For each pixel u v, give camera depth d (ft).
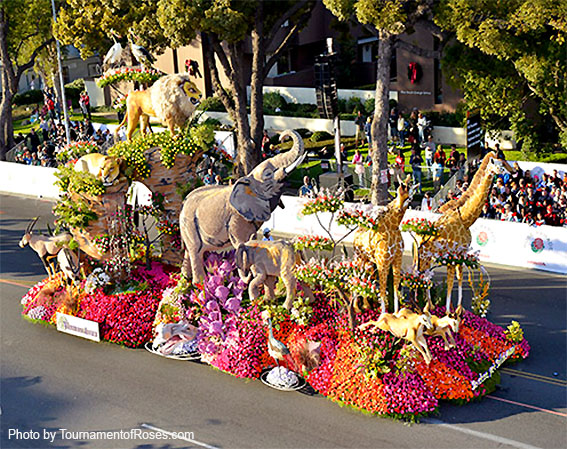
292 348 60.08
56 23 104.88
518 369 60.54
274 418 54.75
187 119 71.31
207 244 65.72
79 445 52.95
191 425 54.49
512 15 79.77
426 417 54.03
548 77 85.61
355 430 52.75
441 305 65.57
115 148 70.90
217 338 62.59
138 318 67.41
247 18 99.35
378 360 55.62
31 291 75.72
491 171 58.75
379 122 90.07
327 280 57.93
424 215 86.28
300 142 63.93
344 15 86.33
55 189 115.85
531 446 50.11
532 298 73.36
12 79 132.77
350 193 99.09
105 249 69.87
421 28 125.49
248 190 63.77
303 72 151.53
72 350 67.26
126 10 97.91
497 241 82.33
